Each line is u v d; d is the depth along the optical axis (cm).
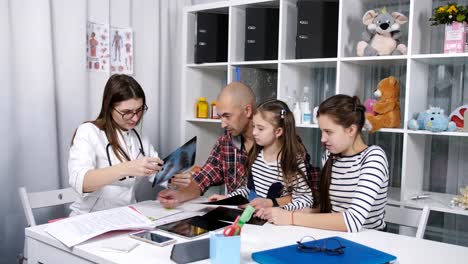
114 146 177
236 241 97
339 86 216
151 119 276
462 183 226
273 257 100
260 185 174
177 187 174
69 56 223
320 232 129
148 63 272
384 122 208
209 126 295
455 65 223
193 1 306
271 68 272
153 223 133
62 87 223
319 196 165
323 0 226
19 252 212
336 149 151
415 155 213
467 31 191
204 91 290
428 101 232
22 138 209
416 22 202
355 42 230
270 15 242
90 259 107
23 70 207
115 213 139
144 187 270
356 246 110
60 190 183
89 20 235
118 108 176
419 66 210
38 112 211
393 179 245
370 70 246
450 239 234
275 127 167
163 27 282
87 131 175
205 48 267
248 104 188
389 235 129
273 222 137
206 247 108
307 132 267
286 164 167
